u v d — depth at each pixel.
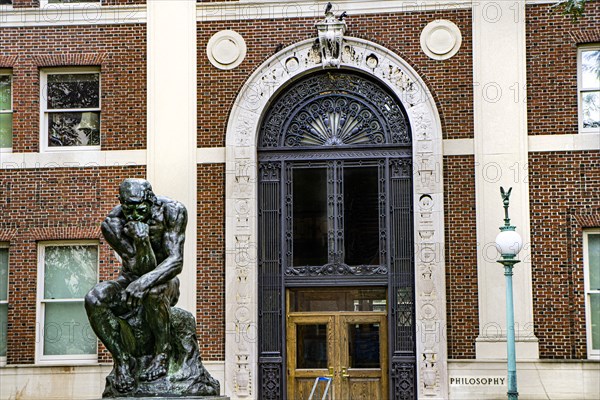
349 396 27.19
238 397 26.67
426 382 26.19
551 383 25.81
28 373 27.27
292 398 27.28
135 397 14.77
